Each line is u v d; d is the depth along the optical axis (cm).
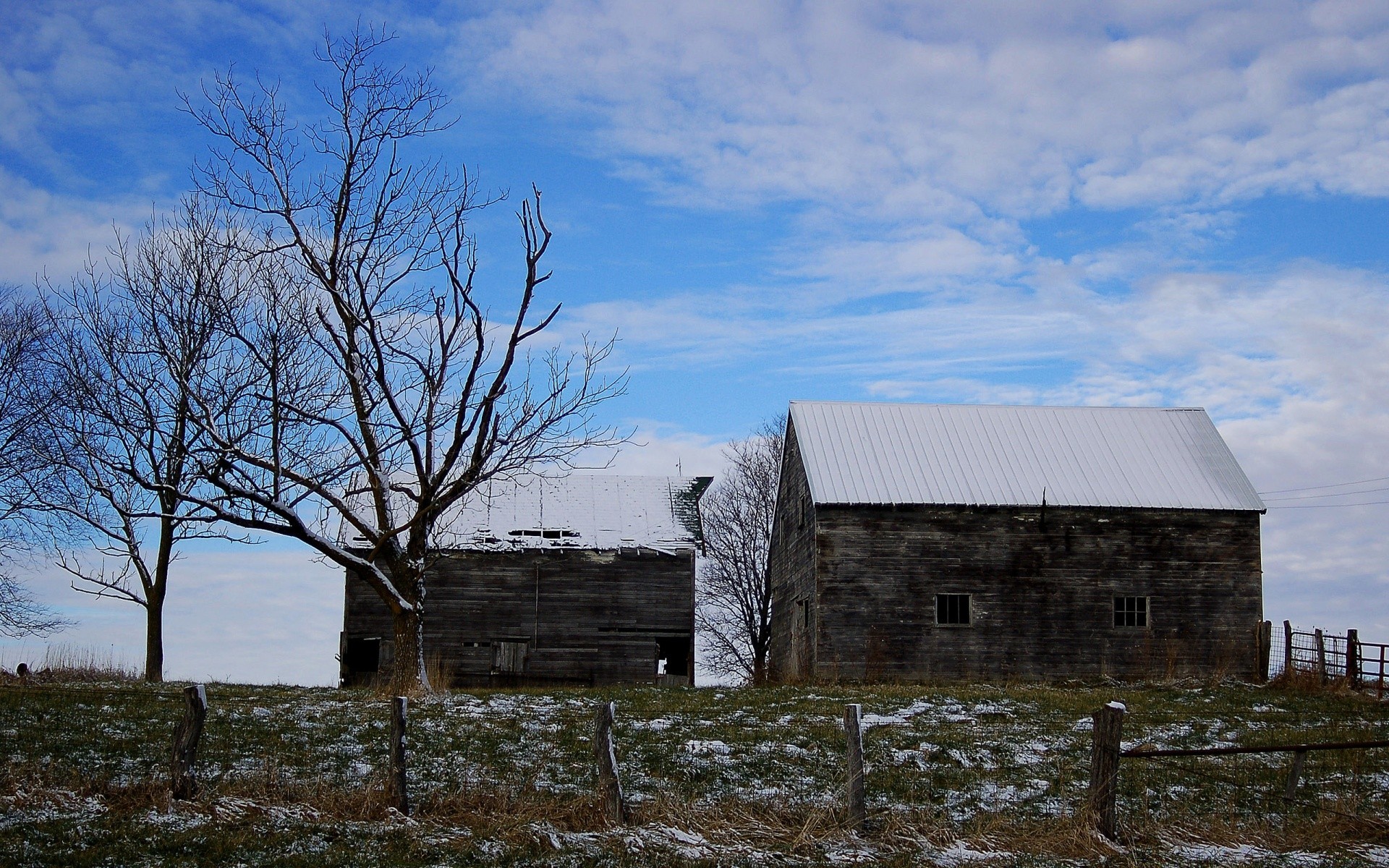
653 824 1347
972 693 2927
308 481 2477
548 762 1741
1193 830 1421
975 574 3688
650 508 4138
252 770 1592
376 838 1255
